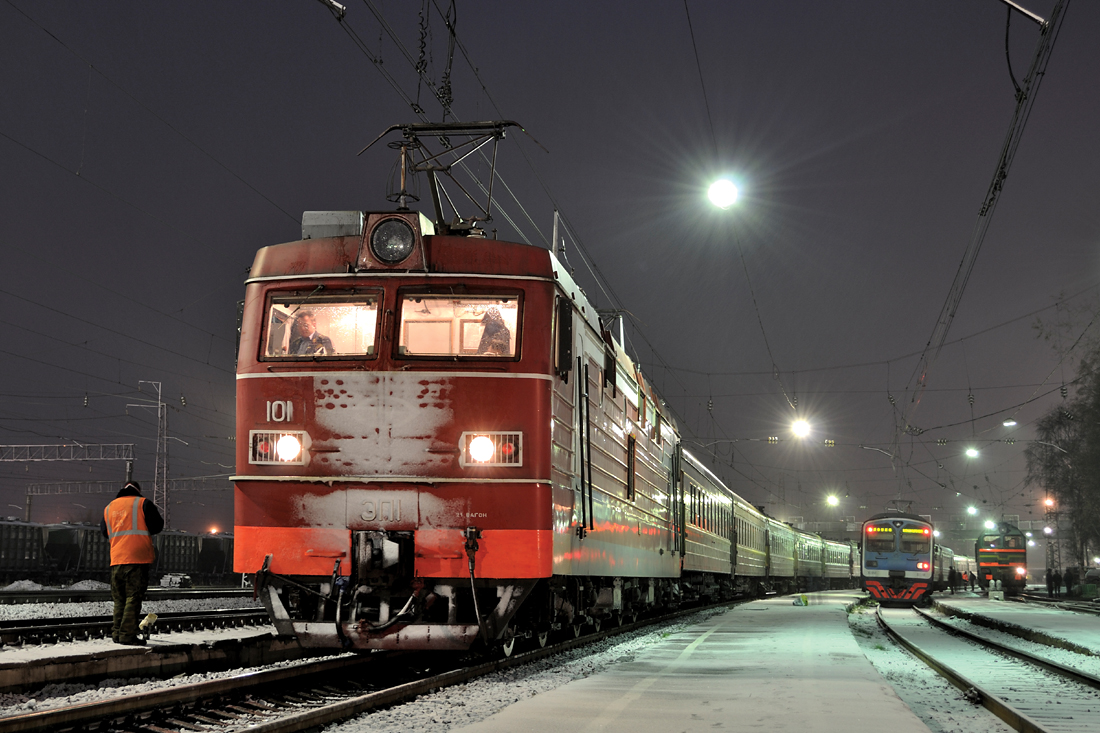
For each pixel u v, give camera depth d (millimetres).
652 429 16547
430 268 9664
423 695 8516
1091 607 33125
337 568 9227
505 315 9625
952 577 55188
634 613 17562
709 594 27219
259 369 9641
